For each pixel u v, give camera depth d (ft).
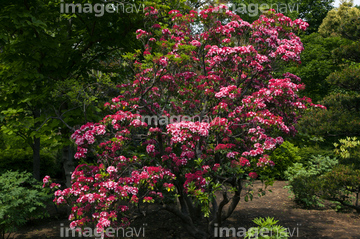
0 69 21.56
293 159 35.55
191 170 17.29
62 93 20.53
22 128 22.89
